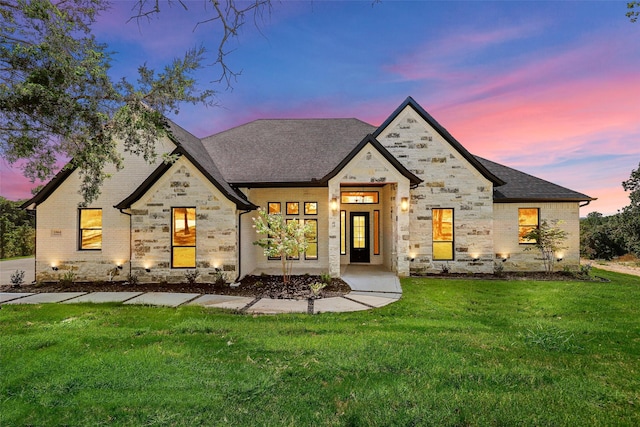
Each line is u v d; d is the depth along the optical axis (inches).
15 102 186.4
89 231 475.8
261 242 431.8
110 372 161.0
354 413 126.5
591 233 954.1
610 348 202.1
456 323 258.4
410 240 514.6
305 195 565.6
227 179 503.5
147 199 437.4
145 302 335.0
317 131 628.7
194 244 471.2
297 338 215.2
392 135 519.5
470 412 127.9
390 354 185.8
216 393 141.6
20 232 842.2
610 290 386.6
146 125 244.1
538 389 148.3
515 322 261.7
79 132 225.3
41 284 440.5
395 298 353.1
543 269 527.2
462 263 512.1
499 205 534.0
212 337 219.9
